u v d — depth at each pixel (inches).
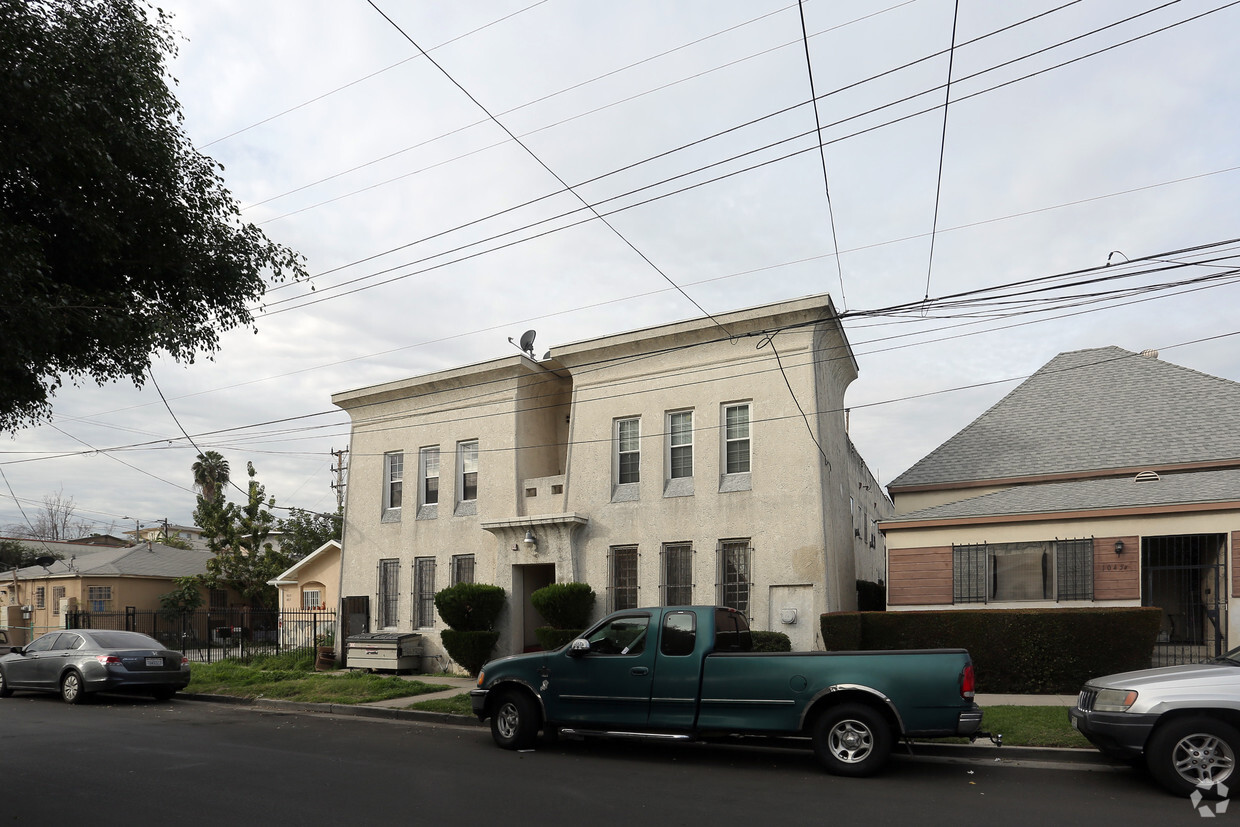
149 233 375.9
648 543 761.0
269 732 524.7
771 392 723.4
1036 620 591.5
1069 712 380.8
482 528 849.5
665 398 776.9
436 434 918.4
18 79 307.0
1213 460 677.3
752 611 703.7
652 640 425.4
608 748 453.7
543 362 883.4
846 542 812.6
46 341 325.4
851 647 623.5
